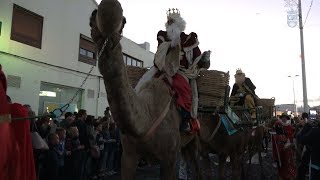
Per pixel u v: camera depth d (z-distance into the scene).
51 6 14.01
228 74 5.61
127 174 3.97
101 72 3.18
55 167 7.73
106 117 11.25
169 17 4.98
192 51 5.04
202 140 6.15
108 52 3.10
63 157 8.20
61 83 14.61
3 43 11.62
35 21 13.19
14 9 12.20
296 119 14.11
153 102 4.06
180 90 4.59
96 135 9.94
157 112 4.03
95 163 9.88
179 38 4.70
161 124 4.06
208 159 6.98
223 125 6.55
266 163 13.92
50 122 8.88
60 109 3.86
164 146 4.08
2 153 2.92
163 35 4.91
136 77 5.09
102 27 2.99
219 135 6.60
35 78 13.08
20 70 12.38
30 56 12.84
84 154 8.93
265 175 10.95
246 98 8.63
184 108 4.54
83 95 16.16
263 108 10.45
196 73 5.04
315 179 6.86
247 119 7.85
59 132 8.18
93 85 16.94
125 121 3.42
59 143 8.07
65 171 8.51
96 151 9.38
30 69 12.84
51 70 14.00
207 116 6.03
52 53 14.05
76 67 15.59
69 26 15.13
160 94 4.20
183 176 8.99
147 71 4.87
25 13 12.71
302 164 8.48
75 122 9.20
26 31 12.75
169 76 4.61
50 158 7.69
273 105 10.79
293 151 9.95
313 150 6.90
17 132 3.23
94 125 10.30
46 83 13.88
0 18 11.55
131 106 3.44
